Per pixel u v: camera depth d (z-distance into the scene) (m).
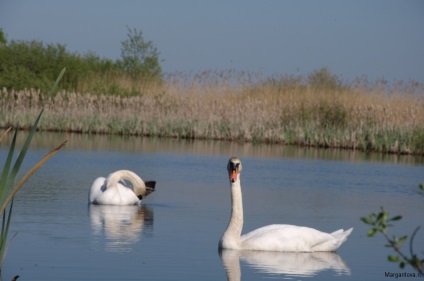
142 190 20.52
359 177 28.56
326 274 12.64
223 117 46.00
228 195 22.23
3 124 45.12
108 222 16.97
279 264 13.19
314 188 24.70
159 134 46.16
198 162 31.81
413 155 40.72
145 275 12.09
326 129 43.94
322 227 17.27
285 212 19.31
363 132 42.91
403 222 18.42
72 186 22.84
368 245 15.28
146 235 15.46
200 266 12.83
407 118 43.16
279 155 36.53
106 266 12.59
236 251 14.08
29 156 30.72
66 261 12.87
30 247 13.90
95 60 66.44
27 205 18.86
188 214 18.53
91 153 33.56
